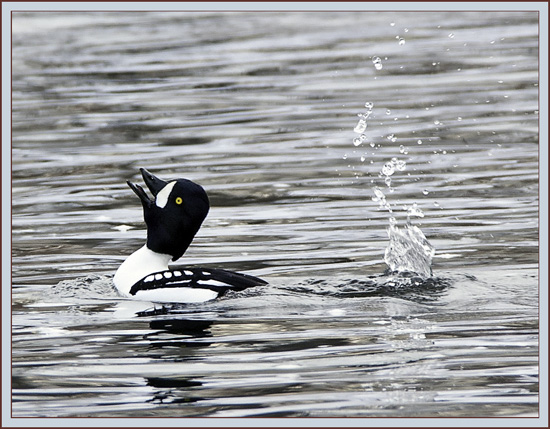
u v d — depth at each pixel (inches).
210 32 1289.4
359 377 329.1
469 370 333.4
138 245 521.7
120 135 791.1
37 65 1098.7
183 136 781.9
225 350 358.9
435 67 1021.8
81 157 725.3
